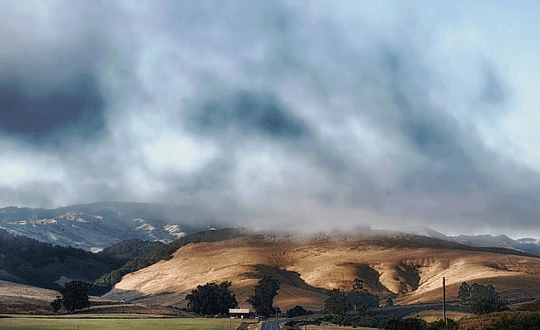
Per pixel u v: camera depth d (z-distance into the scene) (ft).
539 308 370.73
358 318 604.49
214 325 584.40
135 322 622.54
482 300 524.52
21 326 528.63
